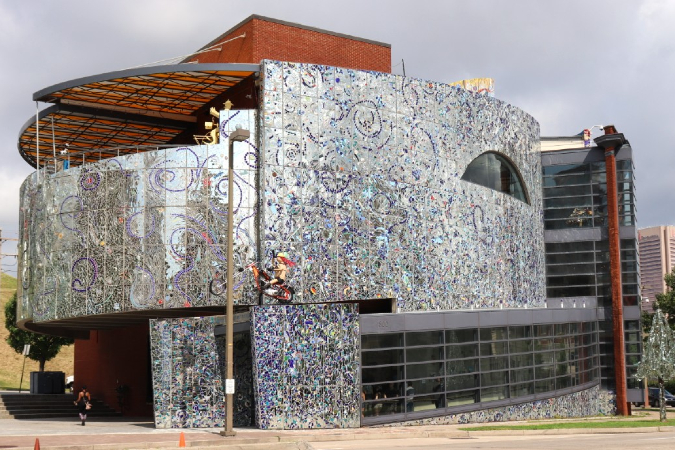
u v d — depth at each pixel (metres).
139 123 40.28
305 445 21.23
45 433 25.08
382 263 32.31
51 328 43.53
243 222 30.50
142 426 29.64
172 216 30.52
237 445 21.55
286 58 35.50
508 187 40.91
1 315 102.06
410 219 33.53
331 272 31.05
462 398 31.67
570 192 50.19
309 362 27.44
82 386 47.44
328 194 31.42
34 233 34.56
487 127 38.56
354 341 27.80
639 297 48.34
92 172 31.81
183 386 28.27
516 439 23.27
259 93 31.47
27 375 85.81
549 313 38.38
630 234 48.78
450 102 36.28
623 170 49.47
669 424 28.81
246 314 28.48
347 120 32.31
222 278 30.19
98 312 30.94
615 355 47.31
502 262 38.75
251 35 34.88
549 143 54.94
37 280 33.72
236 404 28.69
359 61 37.72
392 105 33.75
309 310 27.75
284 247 30.31
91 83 34.19
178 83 34.94
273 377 27.12
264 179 30.34
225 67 31.62
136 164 31.17
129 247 30.80
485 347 33.28
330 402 27.31
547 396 37.03
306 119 31.42
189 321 28.70
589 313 44.06
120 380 41.81
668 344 33.09
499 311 34.44
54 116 38.75
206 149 30.89
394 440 23.72
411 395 29.47
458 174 36.28
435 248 34.44
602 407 46.91
